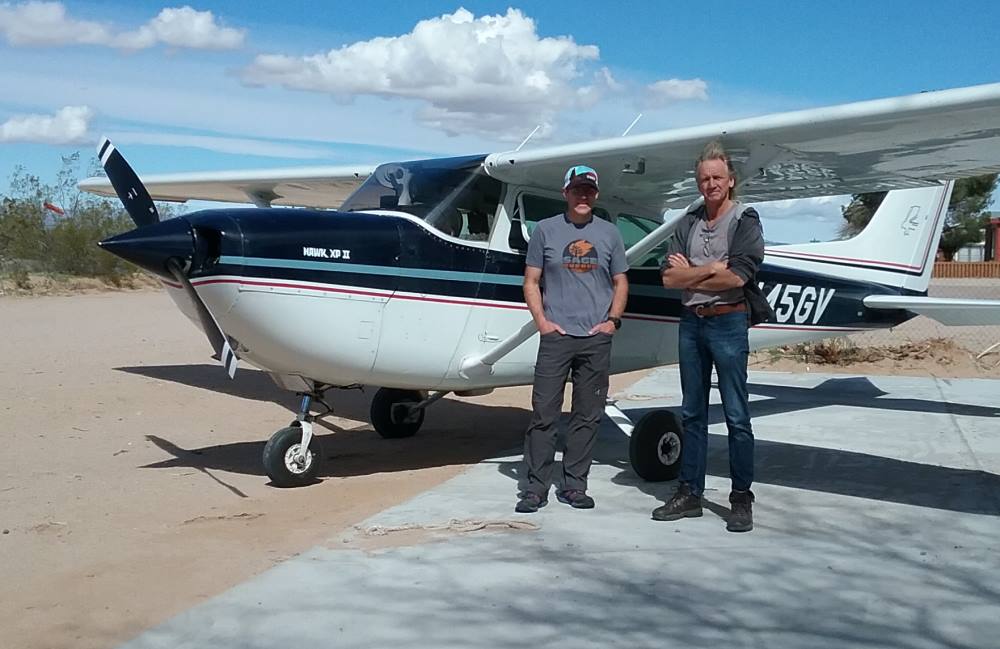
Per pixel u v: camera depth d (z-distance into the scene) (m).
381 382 4.96
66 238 22.03
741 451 3.97
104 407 7.44
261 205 8.34
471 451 6.05
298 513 4.30
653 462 5.00
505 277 5.20
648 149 4.66
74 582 3.30
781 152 4.71
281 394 8.41
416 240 4.84
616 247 4.35
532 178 5.22
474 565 3.47
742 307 3.97
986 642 2.76
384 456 5.88
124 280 22.78
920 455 5.66
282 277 4.39
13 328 13.11
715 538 3.87
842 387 9.12
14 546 3.76
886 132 4.24
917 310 7.12
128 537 3.90
